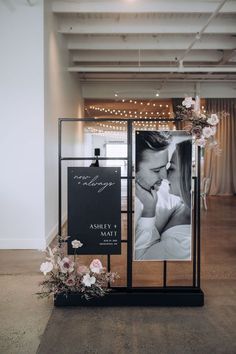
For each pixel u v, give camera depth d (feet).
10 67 14.93
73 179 9.43
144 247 9.50
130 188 9.61
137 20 20.72
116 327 8.25
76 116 29.43
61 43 20.80
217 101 37.37
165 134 9.37
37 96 15.01
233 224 20.98
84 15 19.89
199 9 17.98
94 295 9.21
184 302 9.39
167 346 7.44
